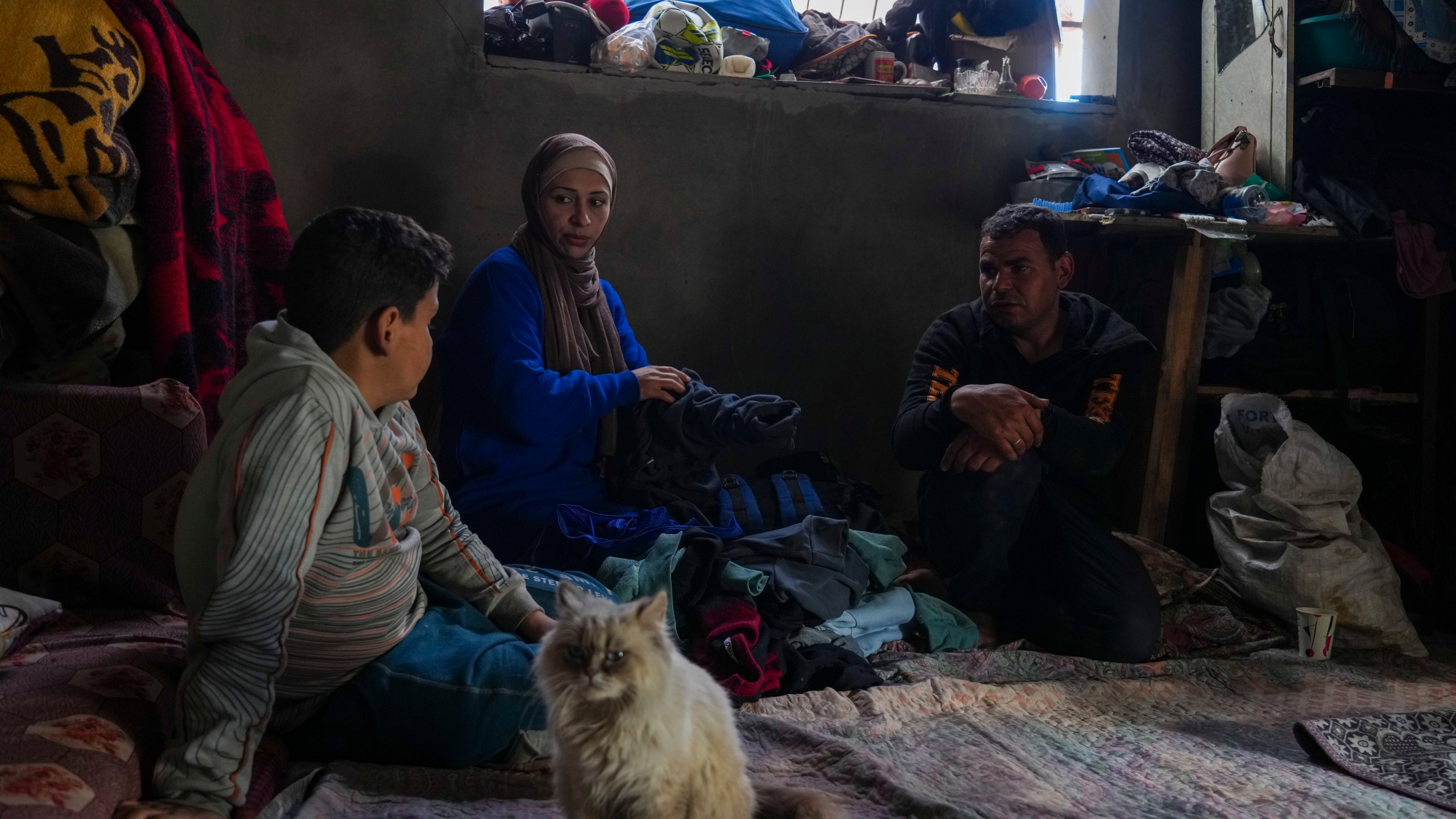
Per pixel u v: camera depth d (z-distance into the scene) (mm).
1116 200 3682
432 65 3604
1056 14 4262
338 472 1624
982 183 4141
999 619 3293
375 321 1664
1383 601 3260
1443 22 3762
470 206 3674
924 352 3398
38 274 2193
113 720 1610
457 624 2084
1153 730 2461
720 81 3830
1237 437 3537
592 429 2979
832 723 2375
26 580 2195
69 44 2287
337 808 1764
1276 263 4047
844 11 4680
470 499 2834
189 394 2311
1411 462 3934
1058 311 3348
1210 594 3436
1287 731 2492
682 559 2615
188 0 3387
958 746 2291
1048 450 3000
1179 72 4324
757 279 3949
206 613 1513
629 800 1484
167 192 2502
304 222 3531
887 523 3963
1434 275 3768
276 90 3494
